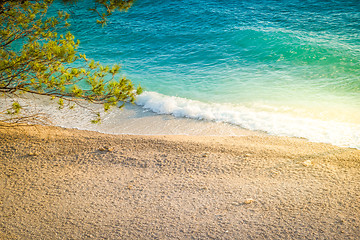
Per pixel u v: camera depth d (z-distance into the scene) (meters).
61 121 11.32
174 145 8.83
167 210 5.86
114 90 6.00
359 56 15.07
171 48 19.48
